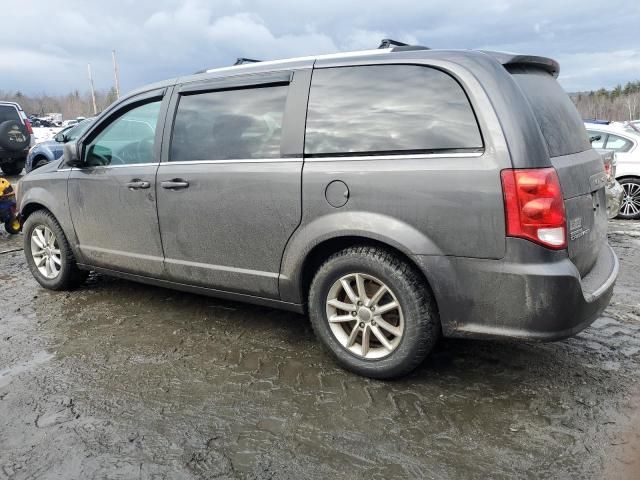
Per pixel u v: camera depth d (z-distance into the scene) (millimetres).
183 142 3643
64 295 4617
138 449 2432
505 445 2416
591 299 2686
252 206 3250
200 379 3072
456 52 2816
